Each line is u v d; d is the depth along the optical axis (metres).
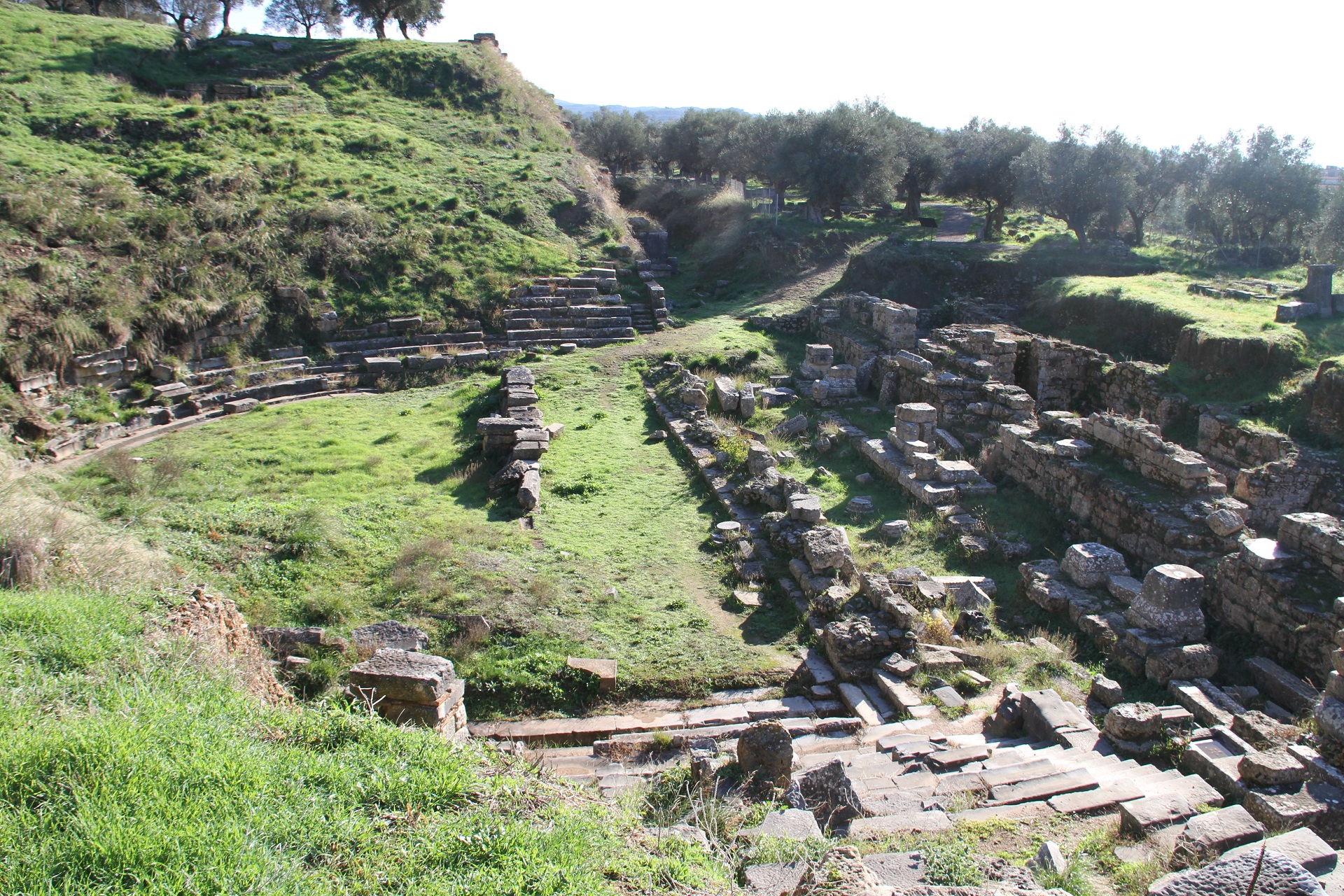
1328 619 10.44
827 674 11.78
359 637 11.71
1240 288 27.81
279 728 5.96
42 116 32.66
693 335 30.53
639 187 54.06
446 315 30.41
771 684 11.70
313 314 28.48
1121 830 6.84
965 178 44.19
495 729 10.55
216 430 22.55
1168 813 6.79
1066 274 34.28
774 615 13.48
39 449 19.88
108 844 4.16
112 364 23.55
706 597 14.01
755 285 38.84
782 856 5.68
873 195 44.00
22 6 44.16
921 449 18.22
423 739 5.99
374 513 16.67
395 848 4.65
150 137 33.62
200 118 35.62
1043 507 16.45
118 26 45.78
